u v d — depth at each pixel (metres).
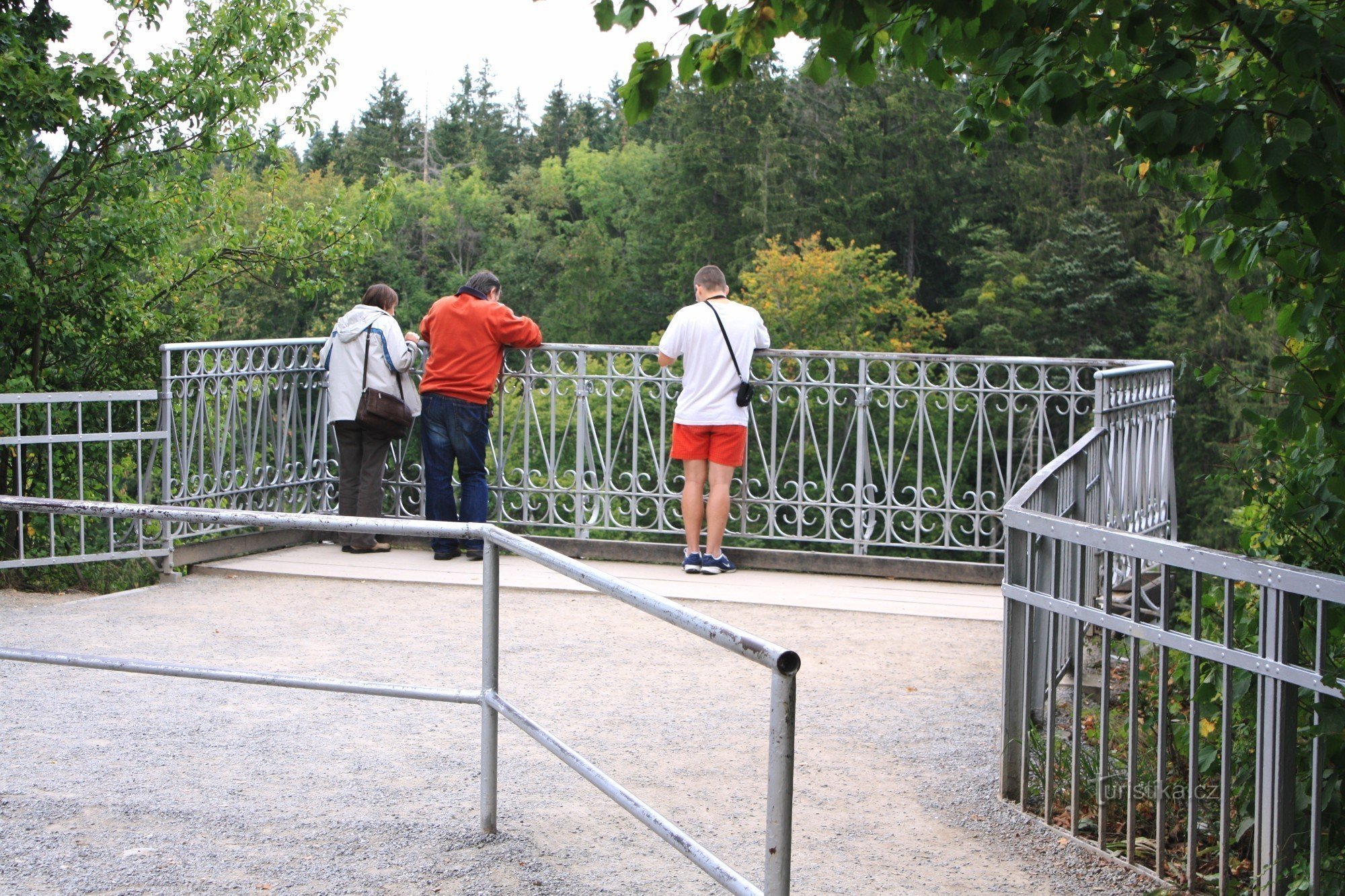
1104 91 3.37
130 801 3.96
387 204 14.12
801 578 7.77
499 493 8.56
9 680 5.40
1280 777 3.15
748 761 4.49
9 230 8.43
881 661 5.95
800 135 55.44
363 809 3.92
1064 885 3.48
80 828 3.72
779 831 2.28
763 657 2.27
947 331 48.78
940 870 3.58
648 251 57.97
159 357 9.93
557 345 8.30
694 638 6.29
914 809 4.07
